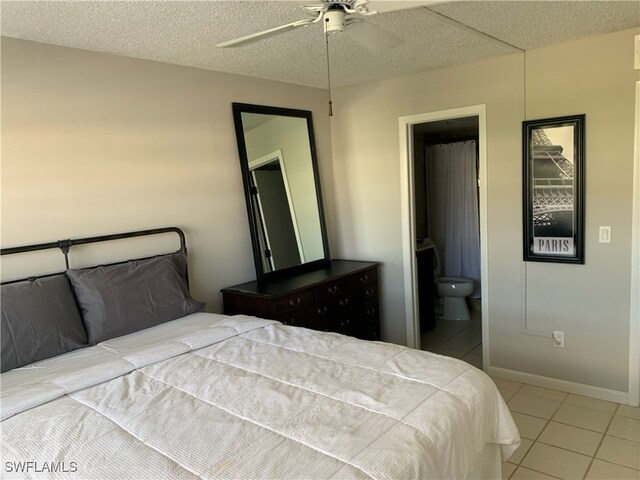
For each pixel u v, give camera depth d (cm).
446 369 191
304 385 182
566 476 243
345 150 436
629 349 311
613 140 302
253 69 342
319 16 182
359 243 440
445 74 367
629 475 242
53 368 211
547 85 322
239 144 354
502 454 204
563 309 334
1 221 236
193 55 296
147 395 181
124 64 286
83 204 267
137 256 294
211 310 339
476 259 550
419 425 151
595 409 312
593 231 315
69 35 243
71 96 262
